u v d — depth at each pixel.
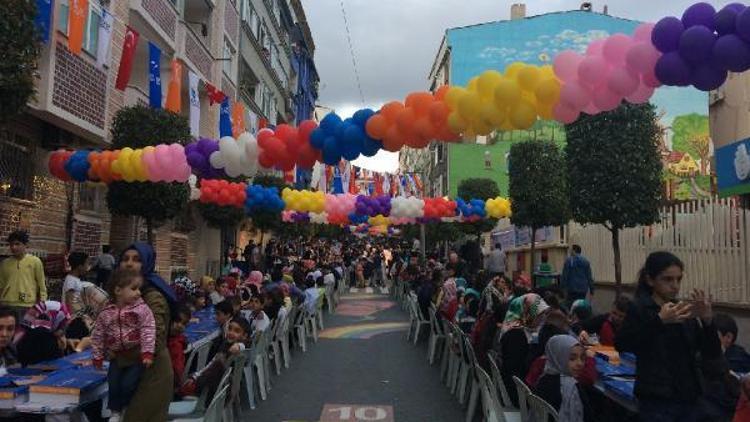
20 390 4.62
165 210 11.59
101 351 4.35
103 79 12.59
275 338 10.07
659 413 3.74
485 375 5.92
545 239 20.17
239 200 15.43
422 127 6.86
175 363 5.79
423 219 20.62
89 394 4.86
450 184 43.44
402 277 21.89
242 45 27.64
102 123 12.51
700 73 5.38
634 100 6.20
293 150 7.91
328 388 9.04
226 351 6.96
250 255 23.47
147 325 4.27
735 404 4.50
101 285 11.15
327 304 19.44
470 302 10.18
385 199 19.39
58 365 5.63
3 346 5.26
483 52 41.72
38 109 10.20
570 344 5.01
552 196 17.45
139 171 9.48
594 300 15.38
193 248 22.62
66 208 12.50
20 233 8.43
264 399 8.27
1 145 10.16
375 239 68.12
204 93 21.11
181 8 19.16
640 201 10.53
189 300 10.67
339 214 19.12
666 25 5.37
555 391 4.96
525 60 41.22
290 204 18.12
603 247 15.17
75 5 9.75
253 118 18.89
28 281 8.39
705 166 37.22
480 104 6.50
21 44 6.23
